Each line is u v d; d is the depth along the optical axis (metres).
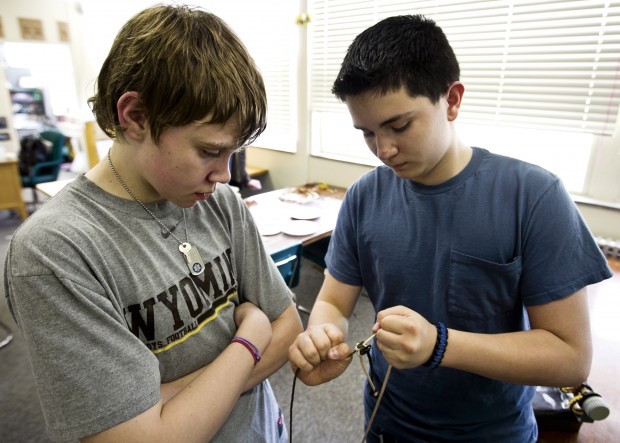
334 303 0.95
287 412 1.96
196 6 0.58
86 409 0.53
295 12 3.26
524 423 0.84
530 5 2.20
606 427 0.97
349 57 0.67
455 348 0.64
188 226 0.72
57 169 4.88
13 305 0.54
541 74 2.25
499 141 2.58
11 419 1.87
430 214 0.78
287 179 3.86
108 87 0.55
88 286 0.55
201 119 0.52
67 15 5.22
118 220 0.62
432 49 0.63
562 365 0.65
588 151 2.28
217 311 0.74
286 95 3.62
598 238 2.15
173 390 0.66
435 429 0.85
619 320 1.39
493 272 0.73
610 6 1.98
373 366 0.97
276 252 1.99
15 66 6.20
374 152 0.72
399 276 0.83
